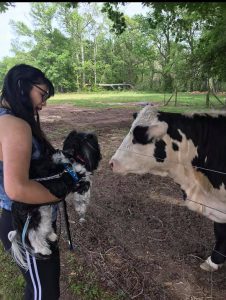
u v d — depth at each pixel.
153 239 3.88
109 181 5.63
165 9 4.89
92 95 33.41
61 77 45.19
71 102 22.19
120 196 5.04
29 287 2.23
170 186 5.35
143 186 5.39
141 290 3.06
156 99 23.27
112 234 3.99
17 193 1.74
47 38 46.25
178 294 3.02
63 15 46.84
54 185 1.90
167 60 34.16
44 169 1.94
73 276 3.29
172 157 3.17
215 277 3.25
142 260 3.49
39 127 2.08
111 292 3.05
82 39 47.97
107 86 46.38
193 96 24.69
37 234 1.98
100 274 3.29
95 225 4.18
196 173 3.15
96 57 48.78
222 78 13.82
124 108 17.00
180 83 17.20
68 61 45.44
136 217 4.40
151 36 39.41
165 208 4.62
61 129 10.23
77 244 3.77
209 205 3.13
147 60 43.81
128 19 44.84
